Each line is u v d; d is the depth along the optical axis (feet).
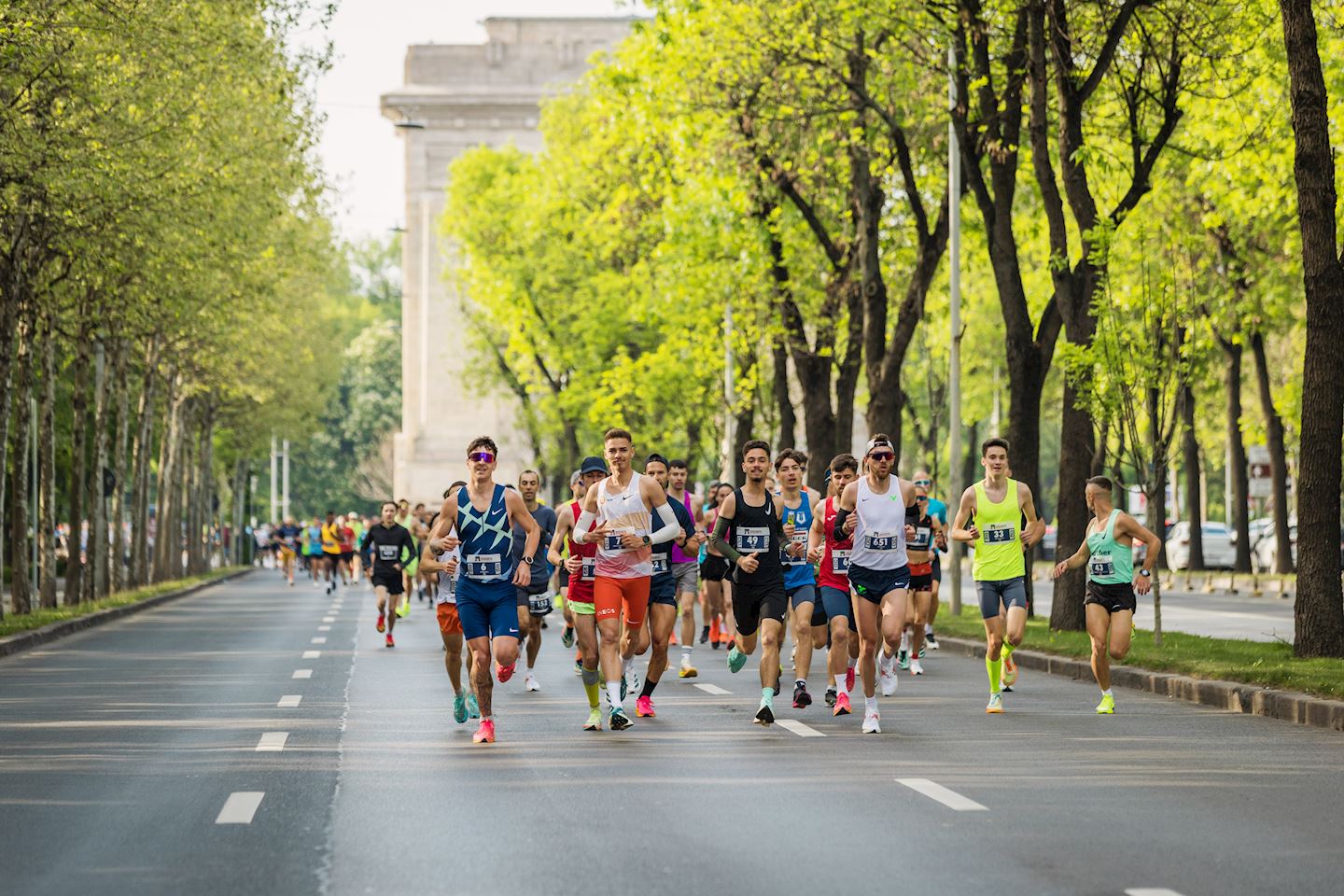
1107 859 36.47
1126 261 126.93
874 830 40.09
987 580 67.92
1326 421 79.82
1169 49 110.22
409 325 358.43
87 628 135.85
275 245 181.78
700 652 100.78
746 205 149.69
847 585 64.59
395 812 42.86
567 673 87.76
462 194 280.31
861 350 155.94
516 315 263.08
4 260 125.49
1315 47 79.71
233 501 385.70
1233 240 168.66
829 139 139.33
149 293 146.51
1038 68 103.55
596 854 37.11
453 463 351.25
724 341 174.09
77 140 109.81
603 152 203.72
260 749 56.03
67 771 50.80
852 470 65.62
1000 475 68.13
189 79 122.01
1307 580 80.28
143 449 207.00
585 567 62.28
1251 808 43.24
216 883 34.17
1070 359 99.66
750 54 131.75
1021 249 190.19
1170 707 70.23
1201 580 214.07
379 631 116.37
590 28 368.48
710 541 62.90
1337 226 125.18
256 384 271.08
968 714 66.85
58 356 189.37
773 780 48.29
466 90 361.30
